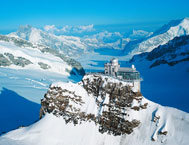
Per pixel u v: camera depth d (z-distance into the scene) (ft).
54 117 339.57
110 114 326.44
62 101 347.56
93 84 359.25
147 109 316.81
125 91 327.88
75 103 346.95
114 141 311.88
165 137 285.84
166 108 310.45
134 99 321.93
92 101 348.59
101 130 323.98
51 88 360.28
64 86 357.00
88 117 333.62
